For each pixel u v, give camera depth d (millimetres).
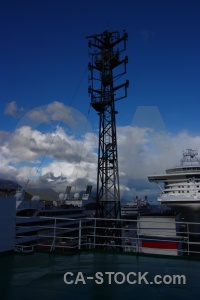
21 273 5688
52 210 47906
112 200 30719
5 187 40531
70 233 53438
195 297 4508
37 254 7348
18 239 35969
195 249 40188
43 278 5375
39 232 41188
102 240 28844
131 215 61125
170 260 6789
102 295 4543
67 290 4750
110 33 32750
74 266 6219
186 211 43469
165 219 22562
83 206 70875
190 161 49188
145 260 6789
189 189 45094
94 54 32812
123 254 7406
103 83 32156
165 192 48000
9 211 7336
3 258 6895
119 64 32125
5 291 4688
